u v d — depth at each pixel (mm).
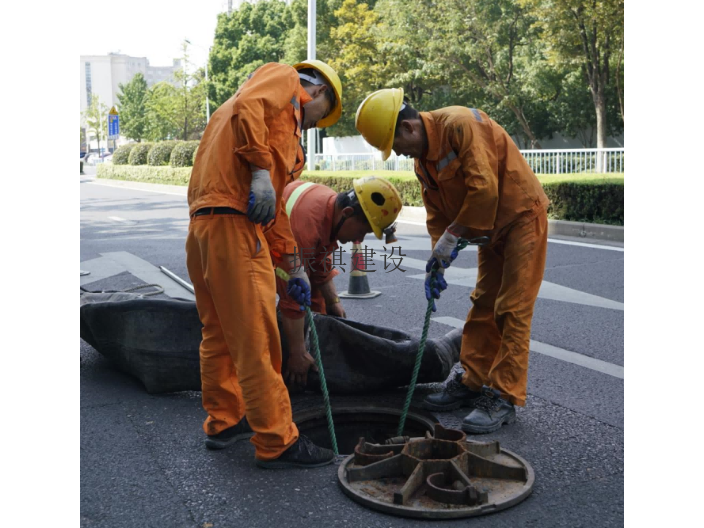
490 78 25969
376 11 28219
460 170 3303
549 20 21125
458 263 8453
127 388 4008
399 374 3734
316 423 3604
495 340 3670
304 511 2602
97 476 2900
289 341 3537
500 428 3414
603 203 10867
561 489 2758
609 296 6430
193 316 3775
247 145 2705
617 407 3689
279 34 45062
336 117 3332
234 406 3193
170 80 54219
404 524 2494
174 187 26094
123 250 9797
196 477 2895
